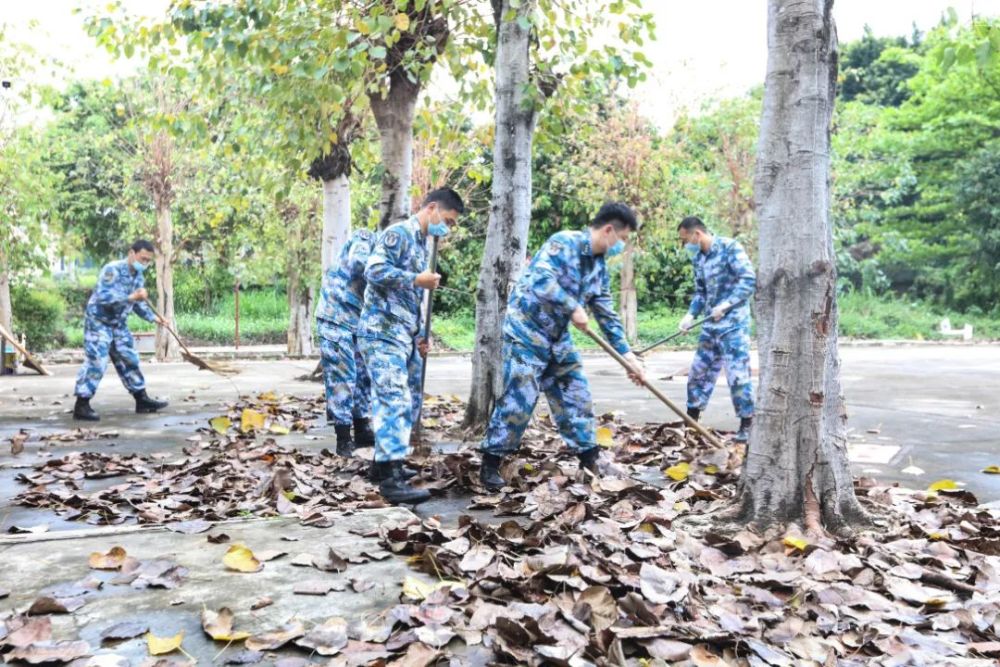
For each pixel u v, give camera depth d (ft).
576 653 7.43
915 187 104.58
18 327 72.38
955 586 9.53
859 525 11.82
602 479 14.38
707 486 14.80
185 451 18.65
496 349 20.53
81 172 73.92
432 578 9.40
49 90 48.60
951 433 21.50
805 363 11.72
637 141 69.87
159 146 58.03
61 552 10.25
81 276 104.42
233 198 45.93
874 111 91.09
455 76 27.94
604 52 24.40
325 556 10.13
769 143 11.93
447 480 15.24
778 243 11.87
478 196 75.00
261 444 19.92
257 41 24.08
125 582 9.11
